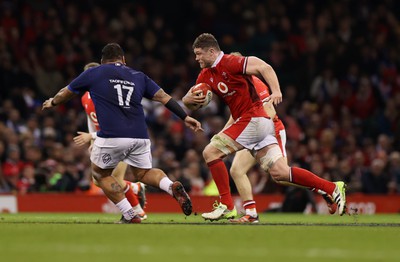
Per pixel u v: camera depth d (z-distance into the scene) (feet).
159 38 285.23
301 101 284.00
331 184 117.08
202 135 242.17
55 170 207.72
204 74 117.91
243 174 123.34
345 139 265.13
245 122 116.88
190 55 285.64
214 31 300.40
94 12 278.87
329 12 309.63
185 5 304.91
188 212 113.80
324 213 209.46
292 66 293.64
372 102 285.02
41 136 229.45
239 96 116.67
